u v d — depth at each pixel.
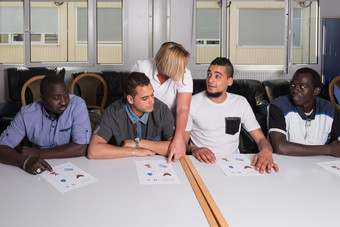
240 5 16.12
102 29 11.14
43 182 1.33
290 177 1.41
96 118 3.50
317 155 1.72
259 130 2.02
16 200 1.16
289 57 4.80
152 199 1.17
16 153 1.55
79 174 1.41
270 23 16.44
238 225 0.99
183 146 1.71
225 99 2.03
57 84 1.66
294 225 1.00
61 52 17.45
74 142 1.71
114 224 1.00
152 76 2.05
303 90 1.85
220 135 2.03
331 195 1.22
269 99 4.29
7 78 4.73
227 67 1.92
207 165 1.55
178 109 1.94
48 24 16.73
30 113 1.78
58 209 1.09
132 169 1.48
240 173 1.45
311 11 5.52
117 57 17.25
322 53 5.03
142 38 5.07
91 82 4.17
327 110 1.95
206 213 1.07
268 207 1.12
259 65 5.14
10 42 15.80
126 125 1.78
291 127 1.95
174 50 1.78
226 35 5.15
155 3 5.02
